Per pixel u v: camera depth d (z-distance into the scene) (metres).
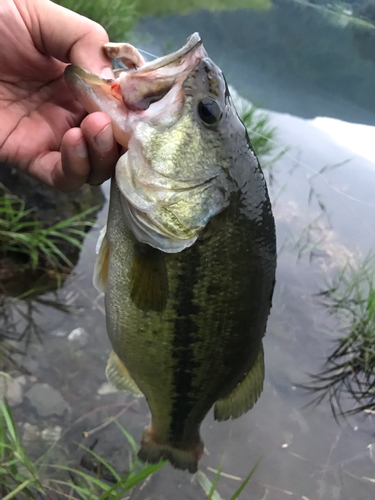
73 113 0.32
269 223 0.25
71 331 0.47
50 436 0.39
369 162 0.81
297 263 0.61
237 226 0.23
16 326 0.46
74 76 0.22
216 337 0.25
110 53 0.27
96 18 0.79
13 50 0.29
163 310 0.24
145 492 0.38
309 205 0.71
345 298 0.57
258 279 0.25
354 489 0.41
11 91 0.30
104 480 0.38
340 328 0.54
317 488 0.41
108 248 0.26
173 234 0.22
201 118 0.22
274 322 0.54
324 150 0.82
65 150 0.23
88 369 0.44
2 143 0.30
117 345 0.27
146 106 0.22
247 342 0.26
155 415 0.31
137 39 0.92
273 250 0.25
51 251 0.53
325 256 0.63
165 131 0.22
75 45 0.28
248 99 0.87
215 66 0.23
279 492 0.40
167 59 0.22
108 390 0.43
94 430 0.40
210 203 0.23
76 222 0.54
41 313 0.48
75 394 0.42
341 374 0.50
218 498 0.38
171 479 0.39
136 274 0.24
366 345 0.52
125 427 0.41
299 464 0.42
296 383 0.49
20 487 0.31
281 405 0.46
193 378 0.27
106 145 0.23
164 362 0.27
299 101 0.94
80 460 0.38
